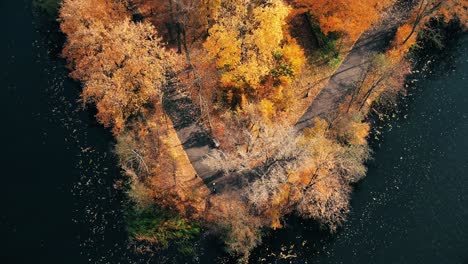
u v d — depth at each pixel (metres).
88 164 65.19
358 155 62.06
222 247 59.94
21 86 71.25
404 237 61.75
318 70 72.62
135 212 61.25
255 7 65.06
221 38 58.59
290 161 56.31
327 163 59.56
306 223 62.25
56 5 76.88
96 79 60.66
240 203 61.78
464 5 75.88
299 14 74.81
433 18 78.00
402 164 67.00
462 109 71.75
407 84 73.81
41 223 61.16
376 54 74.00
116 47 58.31
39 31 76.56
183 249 59.78
